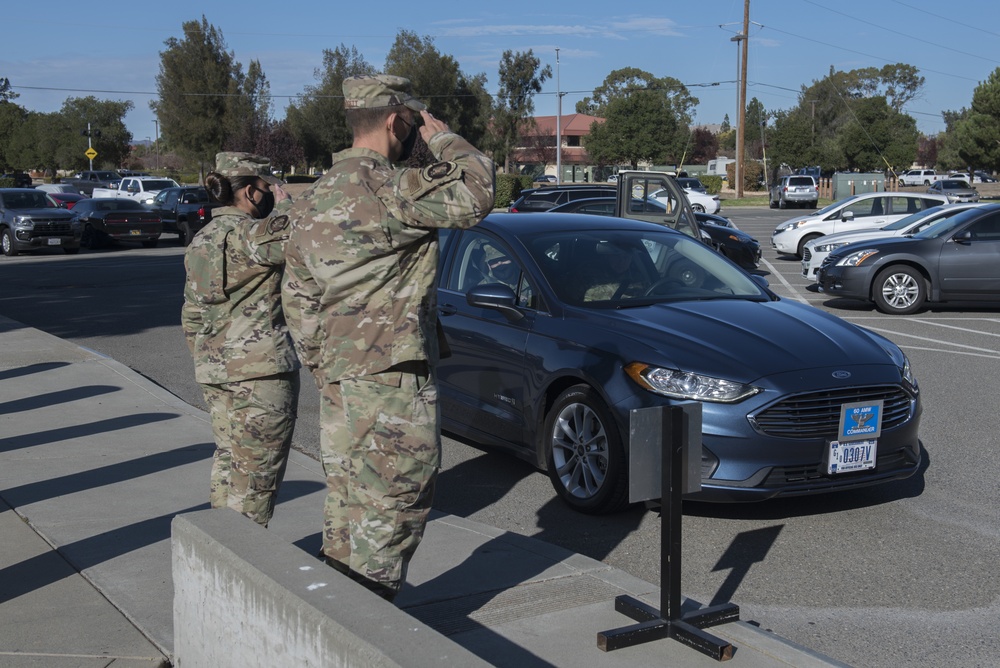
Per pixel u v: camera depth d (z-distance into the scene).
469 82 56.97
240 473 4.00
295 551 3.02
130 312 14.27
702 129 85.25
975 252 13.23
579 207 17.45
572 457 5.63
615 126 61.94
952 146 94.44
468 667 2.29
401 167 3.40
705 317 5.74
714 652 3.48
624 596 3.93
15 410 7.88
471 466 6.58
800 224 21.27
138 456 6.52
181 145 57.75
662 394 5.11
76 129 77.25
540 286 6.08
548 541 5.16
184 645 3.35
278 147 54.59
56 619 3.94
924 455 6.71
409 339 3.10
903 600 4.39
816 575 4.67
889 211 20.88
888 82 94.00
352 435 3.16
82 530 5.04
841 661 3.80
